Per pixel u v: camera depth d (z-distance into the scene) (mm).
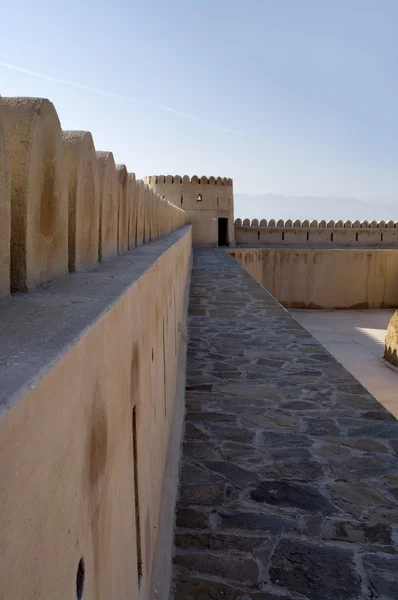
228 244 30828
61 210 2545
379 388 12664
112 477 1703
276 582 3115
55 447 1084
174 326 5977
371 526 3635
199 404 5688
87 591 1343
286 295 27672
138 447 2352
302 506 3848
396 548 3422
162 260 4238
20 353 1144
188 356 7402
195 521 3654
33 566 948
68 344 1227
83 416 1336
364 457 4559
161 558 3121
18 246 2055
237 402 5742
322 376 6582
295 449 4688
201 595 3000
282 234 31328
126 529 1982
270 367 6922
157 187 30828
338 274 27031
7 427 829
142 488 2482
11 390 904
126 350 2059
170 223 13219
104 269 3062
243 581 3113
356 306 27094
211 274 16656
